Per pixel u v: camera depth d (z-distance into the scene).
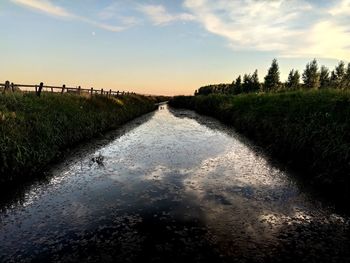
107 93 31.89
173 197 7.61
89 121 17.17
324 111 11.95
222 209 6.89
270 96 21.20
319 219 6.41
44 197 7.63
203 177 9.27
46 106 15.05
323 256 5.02
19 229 5.99
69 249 5.25
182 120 27.59
